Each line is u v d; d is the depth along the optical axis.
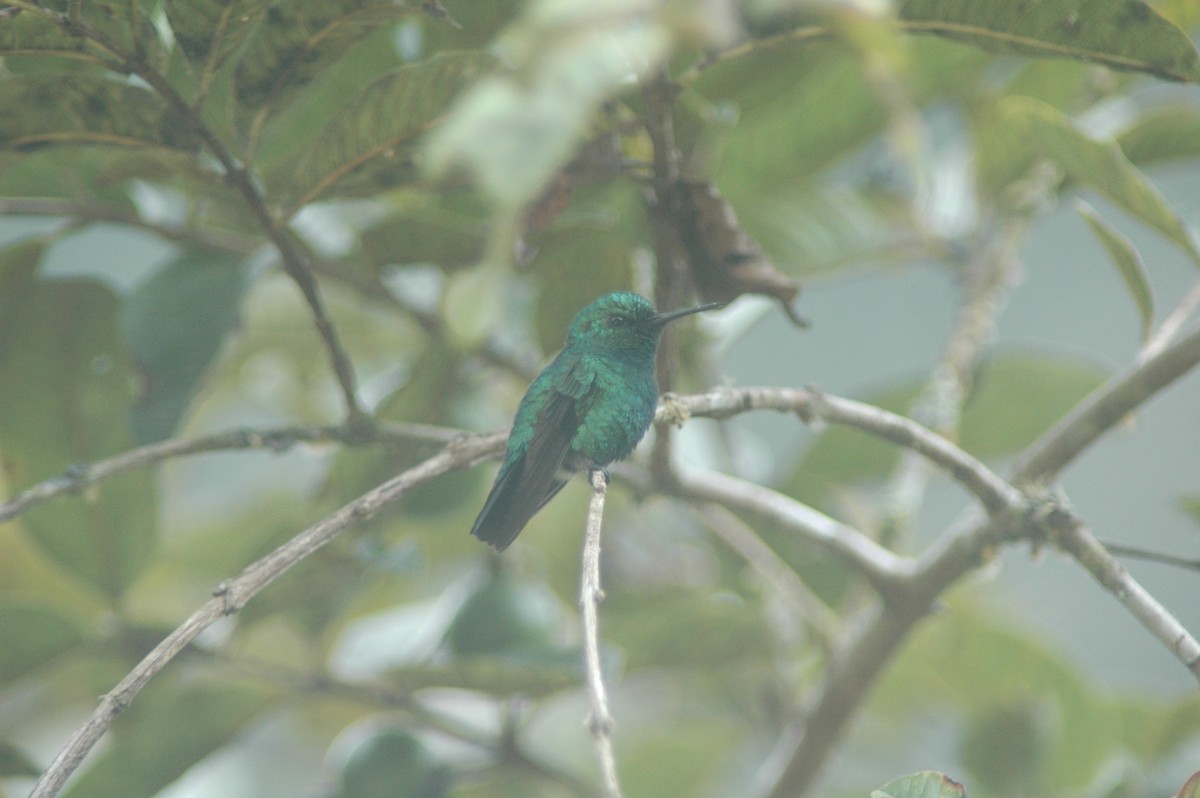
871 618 6.51
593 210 6.98
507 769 7.02
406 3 4.56
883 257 7.65
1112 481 13.87
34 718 9.09
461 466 4.57
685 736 9.12
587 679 3.32
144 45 4.58
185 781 8.46
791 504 6.16
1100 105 7.89
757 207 7.53
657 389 6.00
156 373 5.97
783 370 13.37
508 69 2.55
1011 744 7.72
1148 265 14.23
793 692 7.64
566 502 8.27
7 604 6.46
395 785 6.76
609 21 2.40
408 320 6.78
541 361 6.59
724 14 2.54
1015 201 7.64
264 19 4.60
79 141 4.93
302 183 5.09
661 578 8.27
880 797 3.68
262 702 6.96
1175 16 6.74
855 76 7.14
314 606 7.24
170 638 3.80
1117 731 7.51
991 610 8.41
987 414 7.89
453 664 6.38
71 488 4.75
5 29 4.45
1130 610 4.90
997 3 4.73
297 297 8.52
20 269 6.33
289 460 9.20
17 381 6.43
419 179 5.14
